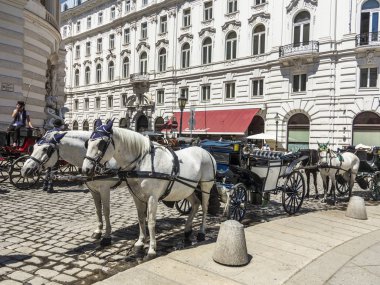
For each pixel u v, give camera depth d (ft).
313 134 83.51
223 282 15.51
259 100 94.02
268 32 92.07
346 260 18.75
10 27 51.96
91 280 15.61
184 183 19.93
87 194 34.83
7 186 36.99
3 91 51.21
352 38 77.92
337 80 80.53
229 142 28.35
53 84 70.90
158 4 119.75
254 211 30.94
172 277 15.71
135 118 129.08
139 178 18.02
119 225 24.29
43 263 17.29
